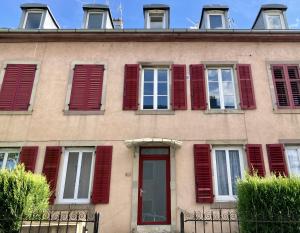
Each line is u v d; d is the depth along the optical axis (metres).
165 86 11.53
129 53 11.92
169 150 10.37
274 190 6.38
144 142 10.05
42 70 11.59
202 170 9.94
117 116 10.77
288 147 10.43
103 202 9.55
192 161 10.12
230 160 10.28
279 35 11.98
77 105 10.98
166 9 13.27
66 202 9.70
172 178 9.88
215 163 10.26
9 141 10.37
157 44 12.10
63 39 12.10
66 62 11.73
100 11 13.20
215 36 12.03
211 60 11.76
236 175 10.08
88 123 10.67
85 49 11.98
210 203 9.55
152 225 9.44
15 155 10.34
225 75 11.71
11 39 12.03
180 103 10.95
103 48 12.01
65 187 9.95
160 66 11.78
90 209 9.48
